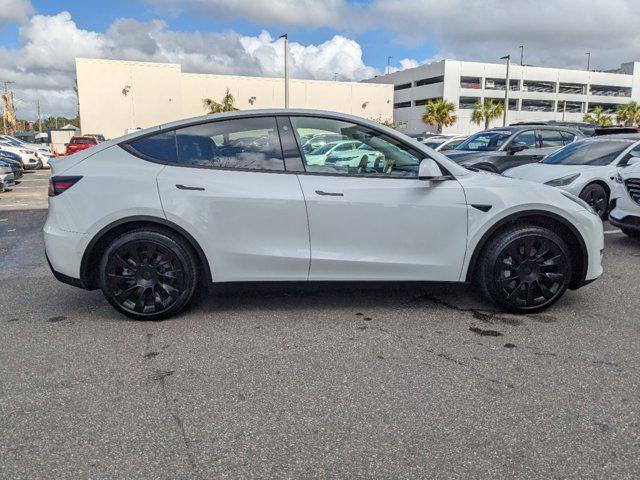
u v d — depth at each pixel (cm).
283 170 381
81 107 4341
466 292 451
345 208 375
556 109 6931
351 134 389
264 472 212
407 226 381
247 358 321
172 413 257
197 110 4725
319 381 290
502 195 387
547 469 213
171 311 382
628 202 648
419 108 6769
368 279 386
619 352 329
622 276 514
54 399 271
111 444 231
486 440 233
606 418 251
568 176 783
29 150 2238
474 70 6412
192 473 212
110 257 371
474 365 310
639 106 6712
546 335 357
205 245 374
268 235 376
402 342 345
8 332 365
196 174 375
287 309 409
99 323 381
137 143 384
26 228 834
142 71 4456
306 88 5112
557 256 390
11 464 217
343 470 213
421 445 230
